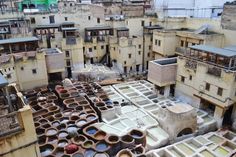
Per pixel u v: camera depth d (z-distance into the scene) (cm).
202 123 3023
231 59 2869
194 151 2539
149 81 4225
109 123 2898
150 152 2480
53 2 6419
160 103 3547
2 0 5975
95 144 2261
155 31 4688
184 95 3566
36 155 1566
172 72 3622
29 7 6000
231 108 3136
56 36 4550
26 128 1457
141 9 6094
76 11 5131
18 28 4300
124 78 4744
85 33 5084
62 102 3266
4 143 1395
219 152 2536
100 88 3794
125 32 5122
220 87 2912
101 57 5328
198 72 3203
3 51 3534
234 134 2886
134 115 3167
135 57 5081
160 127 2953
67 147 2208
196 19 4578
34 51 3591
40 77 3666
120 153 2095
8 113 1489
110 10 6347
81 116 2827
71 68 4700
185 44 4416
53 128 2547
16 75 3419
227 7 3878
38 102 3189
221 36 3994
